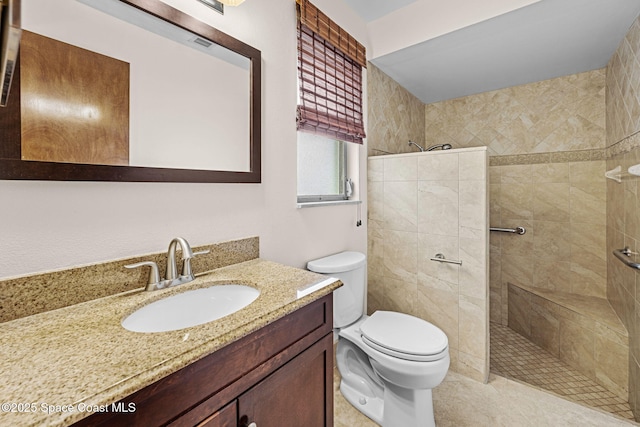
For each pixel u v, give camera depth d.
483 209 1.61
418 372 1.18
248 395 0.68
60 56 0.76
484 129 2.56
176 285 0.92
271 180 1.35
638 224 1.43
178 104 1.01
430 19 1.74
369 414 1.39
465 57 1.95
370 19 1.98
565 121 2.21
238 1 1.00
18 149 0.70
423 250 1.84
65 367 0.50
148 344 0.58
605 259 2.07
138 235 0.93
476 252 1.64
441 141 2.79
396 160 1.93
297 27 1.48
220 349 0.62
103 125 0.84
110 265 0.85
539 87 2.31
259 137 1.26
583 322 1.78
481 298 1.63
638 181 1.44
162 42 0.97
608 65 1.99
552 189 2.26
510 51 1.87
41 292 0.73
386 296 2.03
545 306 2.08
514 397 1.53
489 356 1.82
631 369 1.49
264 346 0.72
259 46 1.28
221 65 1.13
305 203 1.55
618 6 1.41
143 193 0.94
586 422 1.36
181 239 0.91
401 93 2.44
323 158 1.82
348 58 1.84
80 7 0.80
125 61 0.88
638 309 1.42
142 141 0.92
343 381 1.58
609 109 1.96
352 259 1.63
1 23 0.31
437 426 1.33
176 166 1.00
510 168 2.44
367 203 2.08
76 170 0.78
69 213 0.79
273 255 1.38
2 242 0.70
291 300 0.80
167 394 0.53
